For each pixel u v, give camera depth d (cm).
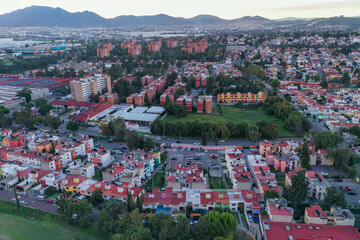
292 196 17112
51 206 18662
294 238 13725
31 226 16650
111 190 18875
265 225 14650
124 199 18275
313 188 18962
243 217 17250
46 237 15738
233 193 18575
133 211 15638
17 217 17475
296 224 14700
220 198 17862
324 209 17525
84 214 16650
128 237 14225
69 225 16812
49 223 16950
